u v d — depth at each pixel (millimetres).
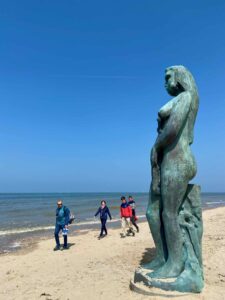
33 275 8750
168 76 6996
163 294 5871
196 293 5980
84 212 37250
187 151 6504
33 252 12789
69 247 13344
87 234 17438
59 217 13203
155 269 6543
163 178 6445
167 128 6418
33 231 20438
